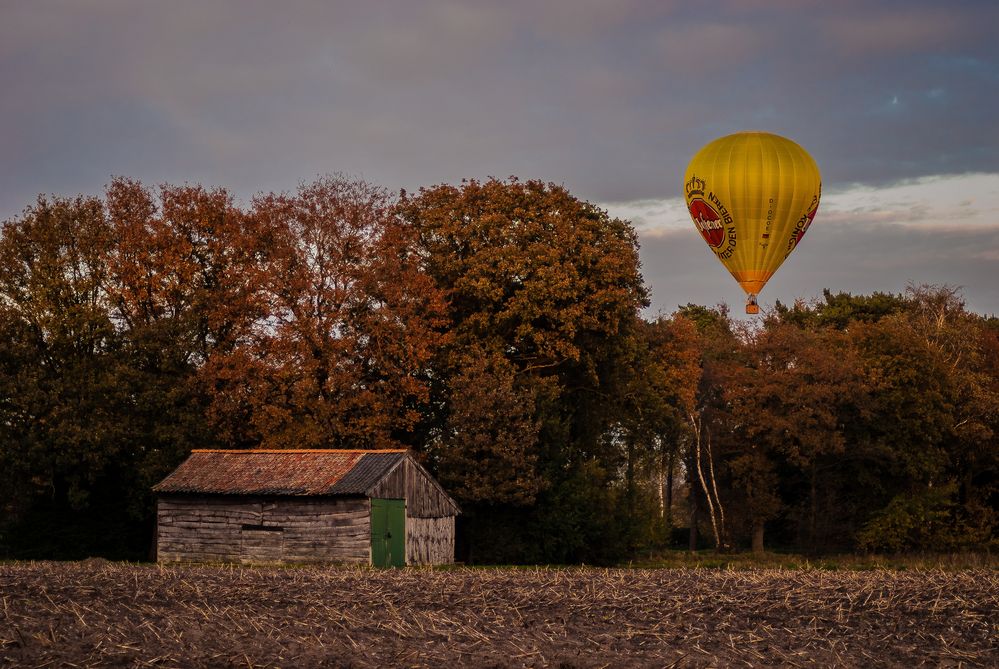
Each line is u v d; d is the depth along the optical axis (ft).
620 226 187.93
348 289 165.27
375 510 130.41
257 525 135.23
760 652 61.36
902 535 195.00
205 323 167.22
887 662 58.75
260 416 158.40
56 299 160.76
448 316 174.70
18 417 153.79
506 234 174.40
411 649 59.47
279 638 62.18
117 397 153.28
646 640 63.77
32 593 75.87
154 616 68.54
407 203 185.68
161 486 139.23
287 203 169.17
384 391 163.53
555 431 163.43
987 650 61.41
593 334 177.99
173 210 169.17
